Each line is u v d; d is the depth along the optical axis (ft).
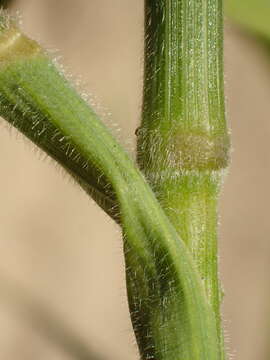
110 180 0.18
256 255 0.63
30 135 0.18
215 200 0.19
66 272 0.61
